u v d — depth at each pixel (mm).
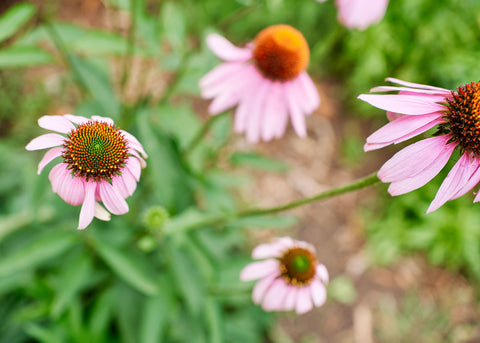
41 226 552
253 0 556
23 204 572
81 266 500
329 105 836
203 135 535
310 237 736
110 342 556
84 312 555
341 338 695
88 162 383
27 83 693
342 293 714
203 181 548
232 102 513
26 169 582
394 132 394
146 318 518
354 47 807
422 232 735
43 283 521
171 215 510
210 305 525
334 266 729
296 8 802
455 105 402
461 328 722
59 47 519
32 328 509
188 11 657
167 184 509
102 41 532
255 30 816
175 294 537
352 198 780
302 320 694
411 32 801
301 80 520
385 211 771
